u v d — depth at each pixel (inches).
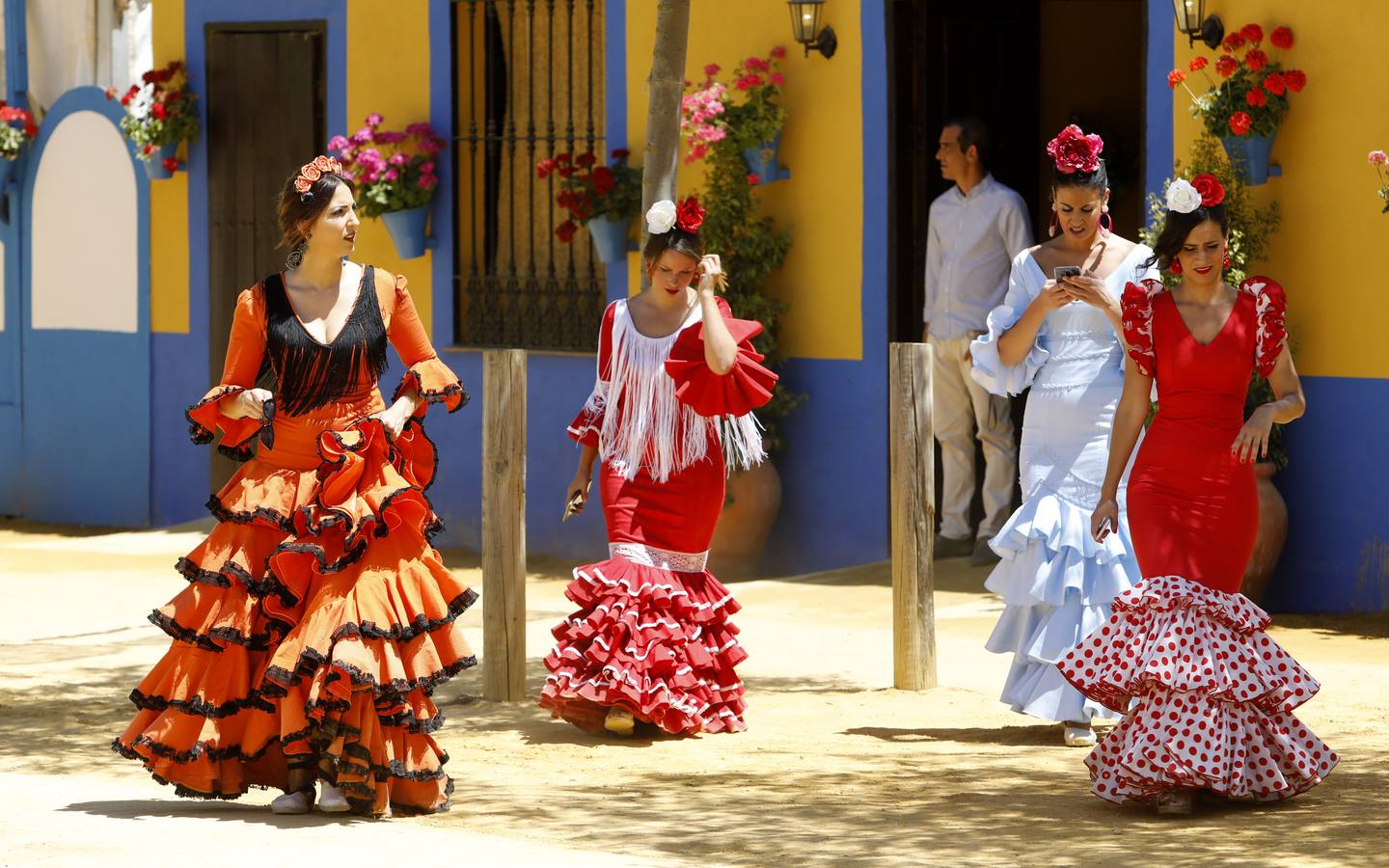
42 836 257.4
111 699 410.9
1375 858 245.1
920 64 596.4
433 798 283.1
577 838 267.4
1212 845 256.5
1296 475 502.9
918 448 399.9
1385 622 481.7
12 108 820.6
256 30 742.5
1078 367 340.2
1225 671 278.8
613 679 346.3
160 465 795.4
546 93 673.0
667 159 442.6
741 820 280.8
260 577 271.1
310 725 267.4
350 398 278.1
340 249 277.1
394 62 701.3
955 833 268.2
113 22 808.3
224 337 767.7
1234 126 489.1
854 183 593.0
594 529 655.1
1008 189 569.6
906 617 401.1
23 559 701.9
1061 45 701.3
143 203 788.0
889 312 589.0
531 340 675.4
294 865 237.5
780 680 420.8
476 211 687.7
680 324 359.9
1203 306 290.5
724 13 615.8
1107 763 284.4
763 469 599.5
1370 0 483.8
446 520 697.0
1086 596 335.3
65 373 824.3
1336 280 494.0
